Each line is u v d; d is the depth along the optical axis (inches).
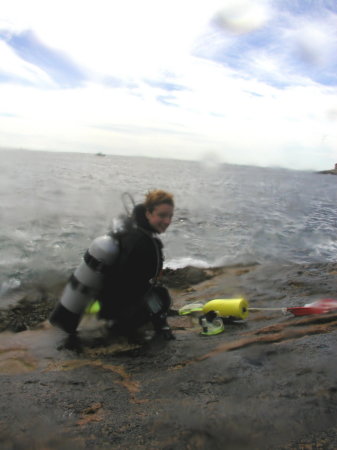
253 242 413.4
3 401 83.0
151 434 67.7
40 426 71.8
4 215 479.8
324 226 561.6
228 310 138.5
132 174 1977.1
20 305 191.2
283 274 227.9
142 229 119.2
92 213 546.9
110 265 119.2
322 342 106.5
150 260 120.2
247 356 99.6
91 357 112.4
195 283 230.8
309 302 165.3
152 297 126.5
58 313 125.5
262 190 1385.3
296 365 91.9
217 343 114.7
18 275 251.1
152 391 85.4
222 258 339.9
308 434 64.6
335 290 185.5
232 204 821.2
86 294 122.3
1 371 104.8
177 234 434.9
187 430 68.0
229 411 73.2
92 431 69.6
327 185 2267.5
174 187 1277.1
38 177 1229.1
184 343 118.1
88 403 81.0
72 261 296.0
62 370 102.7
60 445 65.6
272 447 62.0
